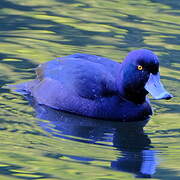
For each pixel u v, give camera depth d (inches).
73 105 513.3
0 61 603.5
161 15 727.1
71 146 450.0
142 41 655.1
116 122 508.1
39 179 394.3
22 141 452.4
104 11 737.0
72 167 413.1
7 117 495.5
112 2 769.6
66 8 745.0
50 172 404.8
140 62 494.6
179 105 541.0
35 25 690.2
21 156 426.3
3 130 470.6
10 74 579.2
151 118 515.2
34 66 595.2
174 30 685.3
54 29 681.0
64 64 535.8
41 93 533.3
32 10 733.9
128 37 664.4
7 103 522.3
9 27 683.4
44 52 625.6
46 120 496.7
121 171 410.9
